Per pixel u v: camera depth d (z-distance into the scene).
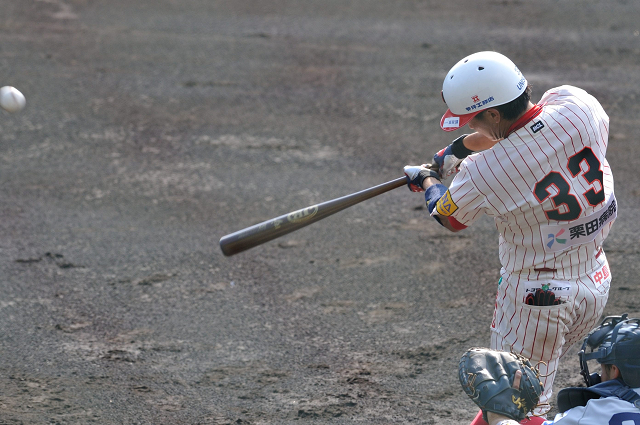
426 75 37.25
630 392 9.77
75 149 29.28
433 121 32.28
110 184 26.50
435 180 12.47
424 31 43.81
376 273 20.73
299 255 21.88
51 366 16.17
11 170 27.44
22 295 19.30
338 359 16.61
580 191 10.93
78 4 48.12
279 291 19.75
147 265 21.08
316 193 25.86
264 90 35.41
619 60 38.97
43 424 14.06
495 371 8.41
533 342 11.48
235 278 20.44
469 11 47.75
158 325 18.02
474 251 22.02
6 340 17.19
